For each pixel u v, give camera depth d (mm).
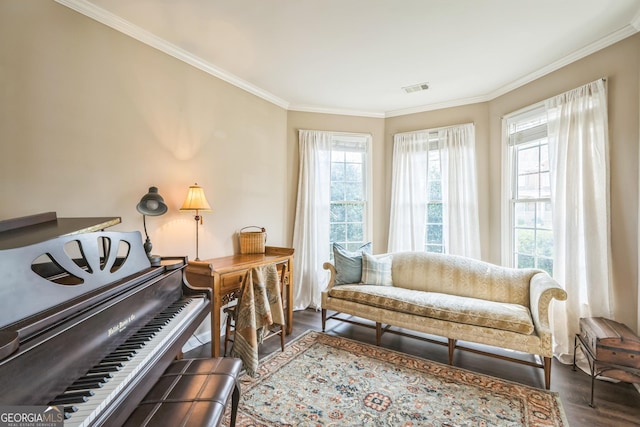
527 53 2609
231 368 1473
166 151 2543
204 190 2859
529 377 2244
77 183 2002
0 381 685
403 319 2623
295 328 3201
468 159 3549
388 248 3998
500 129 3379
